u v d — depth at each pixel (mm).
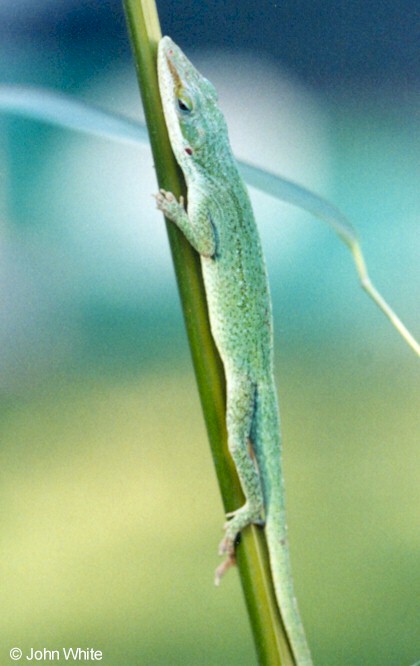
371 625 469
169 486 596
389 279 879
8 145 961
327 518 524
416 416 666
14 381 824
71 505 581
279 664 326
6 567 512
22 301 915
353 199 1040
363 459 599
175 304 917
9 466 643
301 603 480
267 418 375
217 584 352
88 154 977
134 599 492
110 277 930
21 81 1192
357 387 737
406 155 1129
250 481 368
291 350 831
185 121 378
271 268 910
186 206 377
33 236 943
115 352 870
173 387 778
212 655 466
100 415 725
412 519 518
